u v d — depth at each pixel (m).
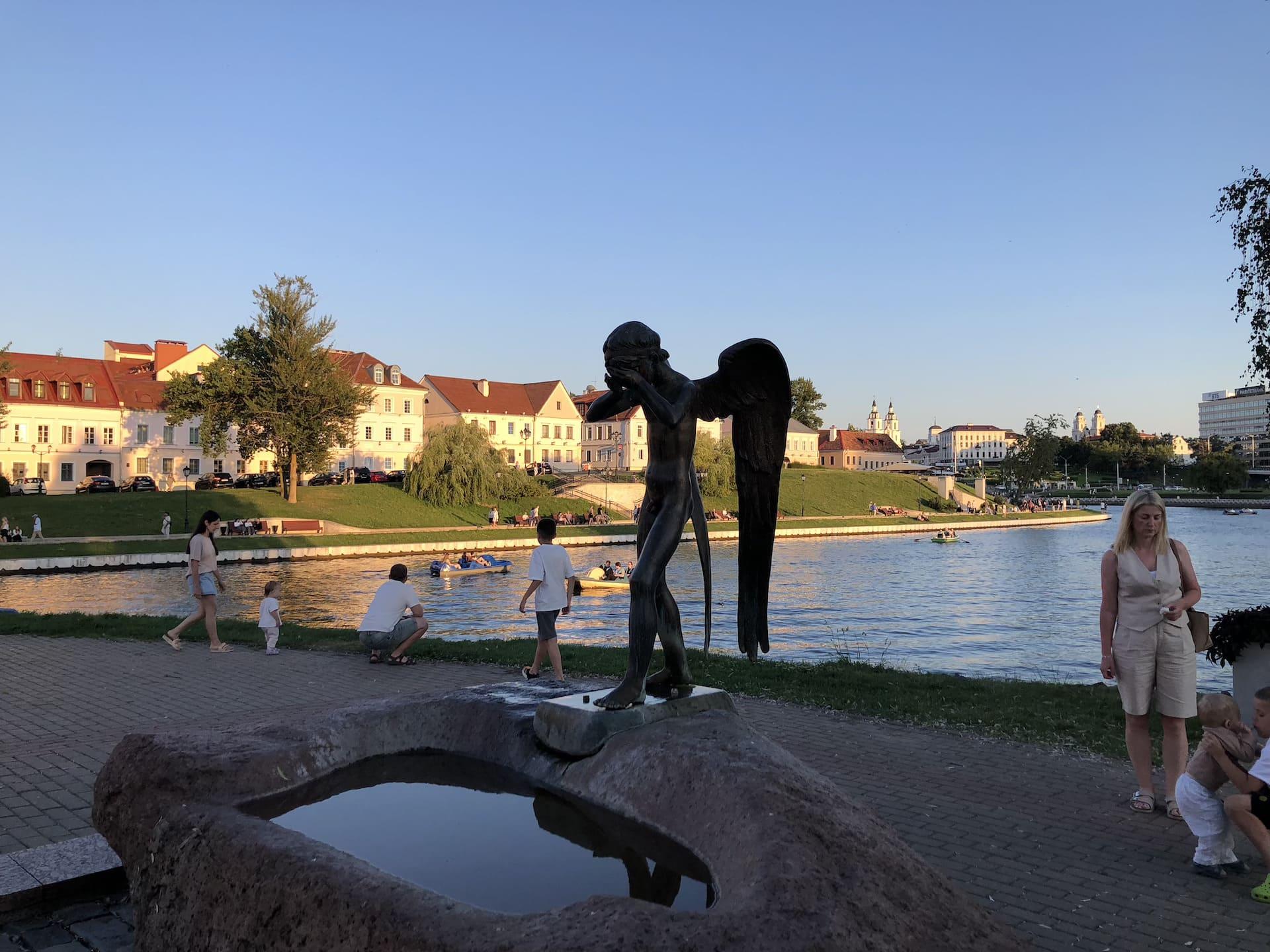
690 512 4.86
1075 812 6.37
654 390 4.70
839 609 29.61
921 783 7.03
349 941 2.82
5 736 8.33
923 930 2.94
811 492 88.06
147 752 4.17
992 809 6.42
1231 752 5.22
